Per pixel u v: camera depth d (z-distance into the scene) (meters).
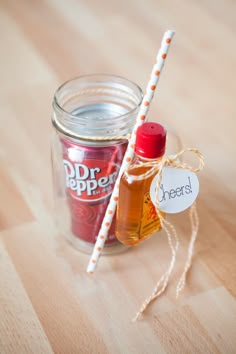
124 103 0.42
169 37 0.33
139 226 0.39
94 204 0.40
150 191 0.37
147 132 0.34
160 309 0.38
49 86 0.63
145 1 0.82
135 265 0.42
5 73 0.65
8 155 0.53
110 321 0.37
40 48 0.70
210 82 0.64
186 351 0.36
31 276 0.41
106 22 0.76
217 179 0.50
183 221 0.46
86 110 0.41
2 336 0.36
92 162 0.38
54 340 0.36
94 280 0.41
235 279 0.41
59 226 0.45
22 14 0.78
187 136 0.55
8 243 0.43
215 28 0.75
